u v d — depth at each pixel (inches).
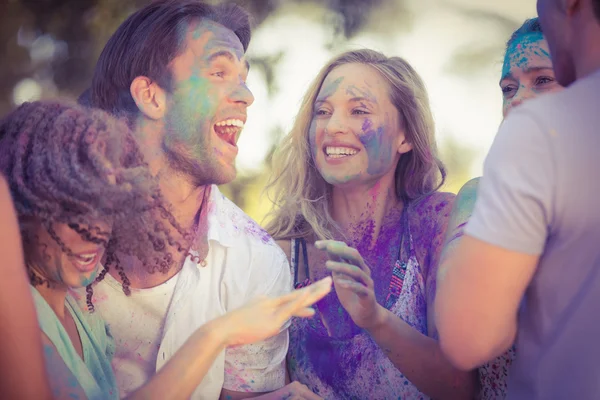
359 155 76.6
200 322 67.1
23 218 50.3
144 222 60.4
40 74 225.9
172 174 69.1
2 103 222.7
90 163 50.7
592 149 41.9
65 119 51.6
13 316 41.6
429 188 80.8
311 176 82.3
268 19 237.1
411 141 79.7
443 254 66.2
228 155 71.0
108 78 71.2
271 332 51.9
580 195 41.9
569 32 45.7
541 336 45.2
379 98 77.4
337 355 74.3
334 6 240.2
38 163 49.8
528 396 46.8
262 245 71.4
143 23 69.7
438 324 48.8
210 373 66.3
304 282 78.5
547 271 44.3
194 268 68.1
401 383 72.5
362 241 78.7
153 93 69.4
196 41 69.2
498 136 45.4
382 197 79.2
